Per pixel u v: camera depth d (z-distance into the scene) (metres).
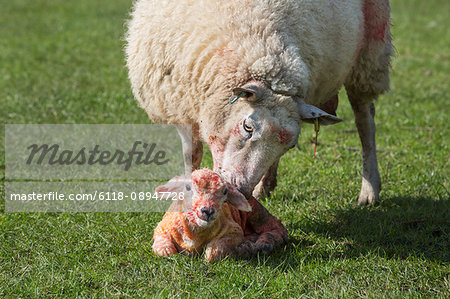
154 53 6.61
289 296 5.46
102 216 7.39
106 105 13.19
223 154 6.04
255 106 5.84
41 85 15.12
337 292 5.46
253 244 6.26
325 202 8.08
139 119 12.16
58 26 24.83
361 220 7.53
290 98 5.90
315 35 6.46
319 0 6.62
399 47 22.08
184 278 5.73
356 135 11.73
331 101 8.16
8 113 12.45
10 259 6.24
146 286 5.66
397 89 15.78
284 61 5.93
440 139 11.20
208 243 6.07
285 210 7.79
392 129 12.09
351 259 6.21
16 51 19.66
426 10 31.55
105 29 24.22
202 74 6.15
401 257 6.38
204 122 6.27
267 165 5.89
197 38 6.19
